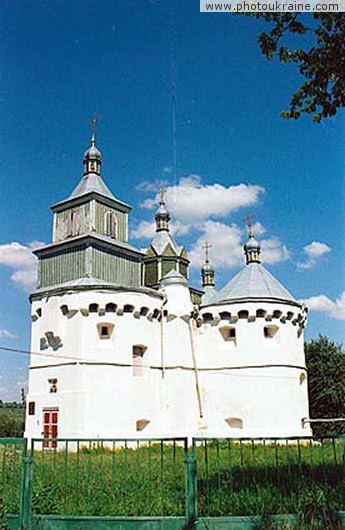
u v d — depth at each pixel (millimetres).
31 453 11031
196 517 9969
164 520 9961
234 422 43438
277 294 45500
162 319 43062
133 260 46219
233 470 13961
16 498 11148
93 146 47625
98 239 42531
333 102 11711
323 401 56906
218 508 10594
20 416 60906
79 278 41844
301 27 11742
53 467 13141
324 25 11516
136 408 39156
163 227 57781
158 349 42344
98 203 44531
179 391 41969
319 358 58094
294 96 11992
